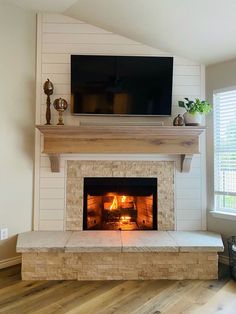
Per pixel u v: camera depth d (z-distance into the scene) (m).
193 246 2.64
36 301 2.25
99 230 3.22
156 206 3.28
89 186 3.25
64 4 2.97
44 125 2.89
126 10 2.78
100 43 3.26
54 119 3.21
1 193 2.93
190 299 2.31
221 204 3.22
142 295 2.37
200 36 2.85
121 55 3.24
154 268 2.69
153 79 3.12
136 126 2.93
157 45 3.21
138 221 3.39
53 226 3.20
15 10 3.03
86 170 3.24
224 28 2.64
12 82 3.02
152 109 3.13
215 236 2.97
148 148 3.02
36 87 3.20
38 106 3.20
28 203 3.15
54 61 3.23
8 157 2.98
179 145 3.03
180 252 2.68
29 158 3.16
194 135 3.02
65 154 3.22
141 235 2.99
